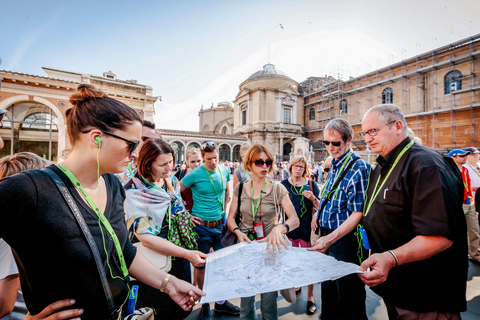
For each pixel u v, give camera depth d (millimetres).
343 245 2268
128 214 1780
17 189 779
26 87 15758
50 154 16812
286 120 38188
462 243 1326
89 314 910
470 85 21062
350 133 2449
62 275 861
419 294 1380
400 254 1247
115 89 18672
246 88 39188
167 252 1705
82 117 963
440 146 22656
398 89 26328
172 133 29594
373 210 1644
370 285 1253
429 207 1259
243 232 2264
